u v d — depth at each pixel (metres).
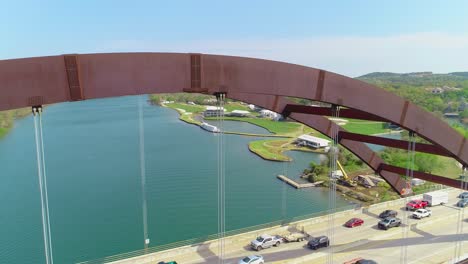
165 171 59.50
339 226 29.91
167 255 23.77
